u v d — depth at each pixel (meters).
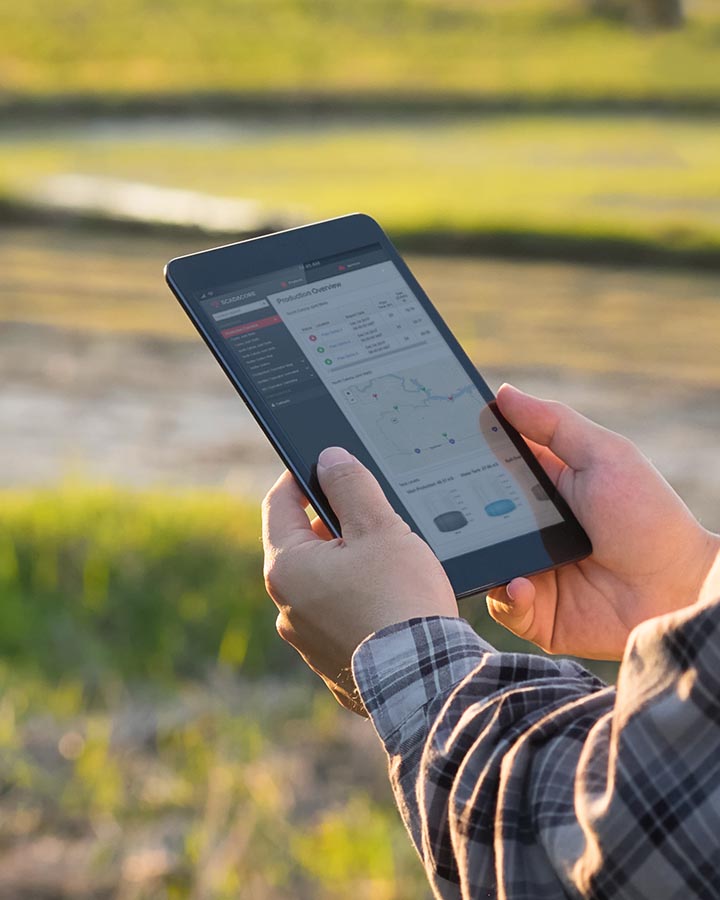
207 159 18.05
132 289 10.04
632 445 1.55
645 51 29.62
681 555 1.51
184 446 6.61
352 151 19.12
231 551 4.27
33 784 3.27
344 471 1.30
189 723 3.56
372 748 3.43
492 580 1.50
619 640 1.56
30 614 4.06
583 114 23.75
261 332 1.61
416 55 29.05
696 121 22.78
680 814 0.88
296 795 3.22
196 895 2.83
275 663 3.95
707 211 12.71
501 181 15.41
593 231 10.97
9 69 25.88
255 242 1.66
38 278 10.34
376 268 1.69
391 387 1.60
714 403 7.17
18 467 6.32
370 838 2.99
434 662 1.13
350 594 1.22
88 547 4.32
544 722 1.02
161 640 3.97
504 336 8.52
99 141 20.36
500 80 26.22
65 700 3.71
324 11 31.84
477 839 1.01
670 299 9.55
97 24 29.17
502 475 1.56
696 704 0.88
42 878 2.91
